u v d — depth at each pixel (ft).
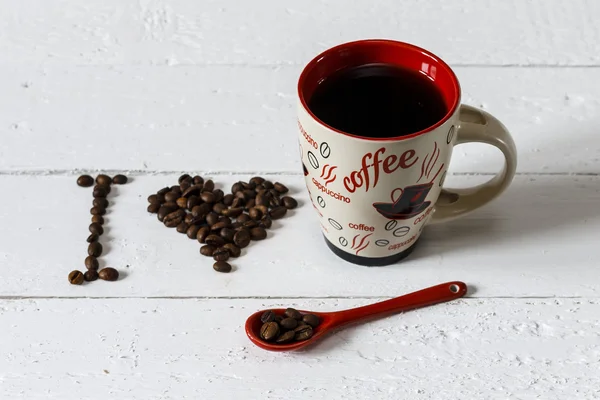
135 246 2.59
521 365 2.39
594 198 2.65
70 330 2.45
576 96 2.87
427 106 2.38
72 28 3.08
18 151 2.78
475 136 2.38
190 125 2.84
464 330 2.44
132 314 2.48
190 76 2.96
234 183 2.71
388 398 2.36
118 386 2.38
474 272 2.53
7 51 3.02
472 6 3.12
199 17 3.11
